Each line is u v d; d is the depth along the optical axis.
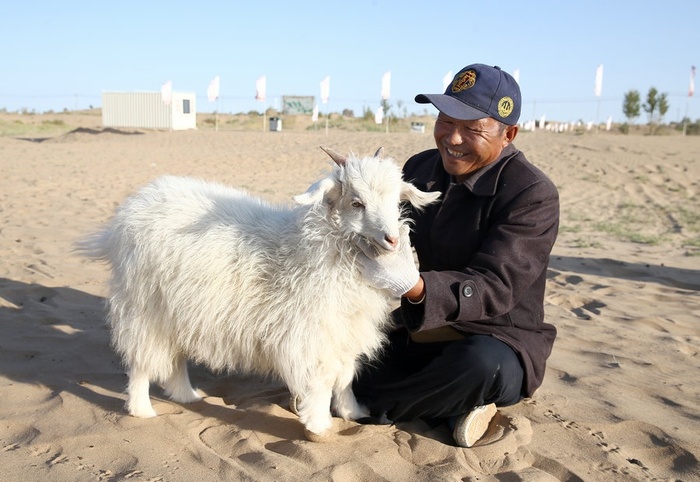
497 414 4.11
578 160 21.88
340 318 3.71
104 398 4.26
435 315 3.55
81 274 7.32
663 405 4.36
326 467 3.42
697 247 10.70
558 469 3.50
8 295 6.44
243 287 3.79
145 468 3.37
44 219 10.76
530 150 23.78
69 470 3.32
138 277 3.96
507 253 3.68
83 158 22.16
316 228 3.70
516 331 3.92
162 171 19.47
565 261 9.05
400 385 3.87
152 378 4.18
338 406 4.08
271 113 68.81
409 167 4.52
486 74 3.75
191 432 3.81
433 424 4.07
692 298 7.16
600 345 5.56
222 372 4.94
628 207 15.53
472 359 3.61
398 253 3.53
